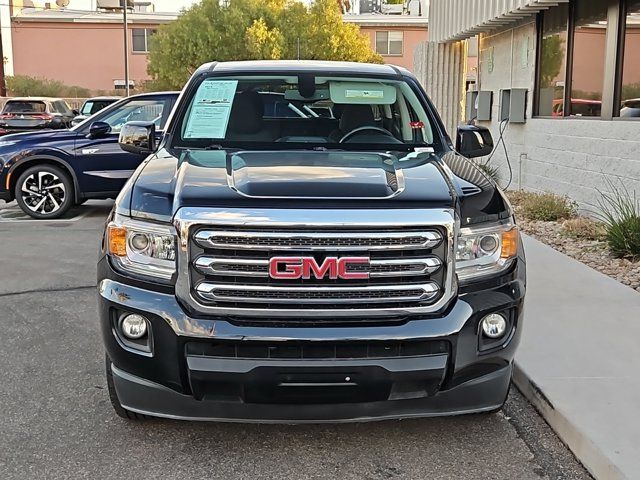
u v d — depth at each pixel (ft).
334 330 10.19
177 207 10.48
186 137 14.75
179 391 10.66
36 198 33.27
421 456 11.62
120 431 12.34
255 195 10.48
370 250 10.21
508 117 39.32
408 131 15.30
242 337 10.13
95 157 33.12
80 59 138.62
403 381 10.43
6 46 134.10
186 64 116.98
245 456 11.57
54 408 13.21
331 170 11.94
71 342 16.63
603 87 29.19
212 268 10.18
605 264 22.76
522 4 33.12
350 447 11.89
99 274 11.35
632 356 14.79
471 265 10.94
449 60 51.39
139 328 10.71
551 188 34.14
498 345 11.10
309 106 15.42
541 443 12.09
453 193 11.06
